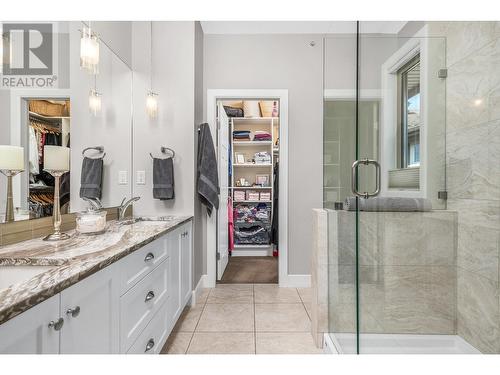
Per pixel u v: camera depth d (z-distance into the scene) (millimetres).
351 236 1428
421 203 1604
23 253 1055
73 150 1676
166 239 1689
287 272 2787
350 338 1441
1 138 1210
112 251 1091
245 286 2803
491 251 1467
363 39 1504
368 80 1495
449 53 1718
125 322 1163
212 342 1793
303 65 2777
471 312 1559
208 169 2500
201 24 2639
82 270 852
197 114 2551
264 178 4203
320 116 2783
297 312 2223
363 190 1452
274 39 2779
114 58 2162
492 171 1463
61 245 1199
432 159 1701
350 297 1443
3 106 1224
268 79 2771
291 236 2793
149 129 2443
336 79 1732
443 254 1625
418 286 1572
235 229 4156
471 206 1576
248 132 4156
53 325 742
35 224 1360
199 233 2635
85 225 1399
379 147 1496
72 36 1663
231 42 2775
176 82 2447
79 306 858
